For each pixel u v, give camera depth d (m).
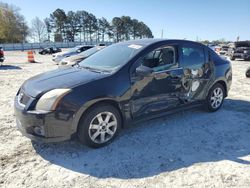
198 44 5.23
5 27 78.50
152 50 4.45
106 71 4.16
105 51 4.97
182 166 3.50
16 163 3.56
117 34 105.38
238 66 16.98
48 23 95.62
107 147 4.01
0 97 7.23
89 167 3.47
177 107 4.89
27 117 3.60
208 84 5.36
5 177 3.24
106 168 3.45
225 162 3.60
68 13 97.00
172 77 4.64
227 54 25.89
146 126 4.84
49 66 17.52
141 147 4.02
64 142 4.15
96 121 3.88
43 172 3.36
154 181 3.17
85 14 98.88
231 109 5.94
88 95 3.69
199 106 5.41
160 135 4.46
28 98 3.70
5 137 4.35
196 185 3.09
